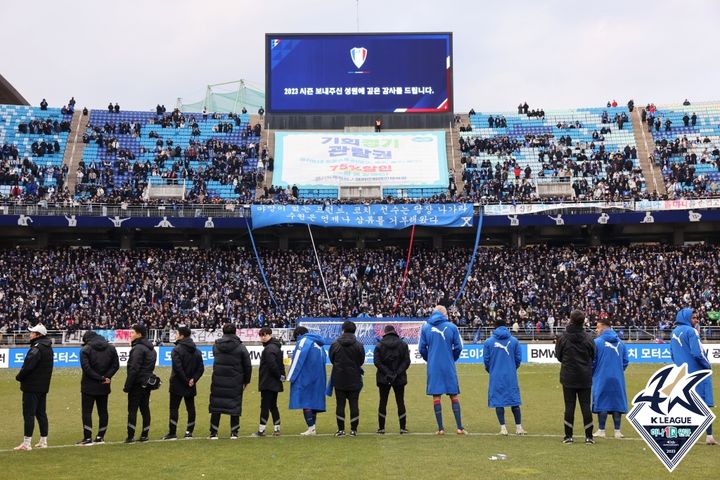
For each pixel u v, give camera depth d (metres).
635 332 41.75
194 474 11.20
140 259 49.66
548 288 47.12
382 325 38.94
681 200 47.81
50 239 53.84
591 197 52.50
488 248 51.97
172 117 61.44
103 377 14.81
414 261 50.16
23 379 14.21
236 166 56.59
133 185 54.06
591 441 13.86
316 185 55.41
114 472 11.44
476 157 58.62
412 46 58.97
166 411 20.70
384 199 53.09
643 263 48.16
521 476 10.75
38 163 55.59
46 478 11.02
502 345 15.38
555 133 61.00
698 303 44.03
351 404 15.34
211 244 54.31
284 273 49.09
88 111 61.53
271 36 58.88
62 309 44.78
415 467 11.48
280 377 15.48
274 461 12.16
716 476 10.67
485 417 18.80
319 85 58.66
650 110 61.62
